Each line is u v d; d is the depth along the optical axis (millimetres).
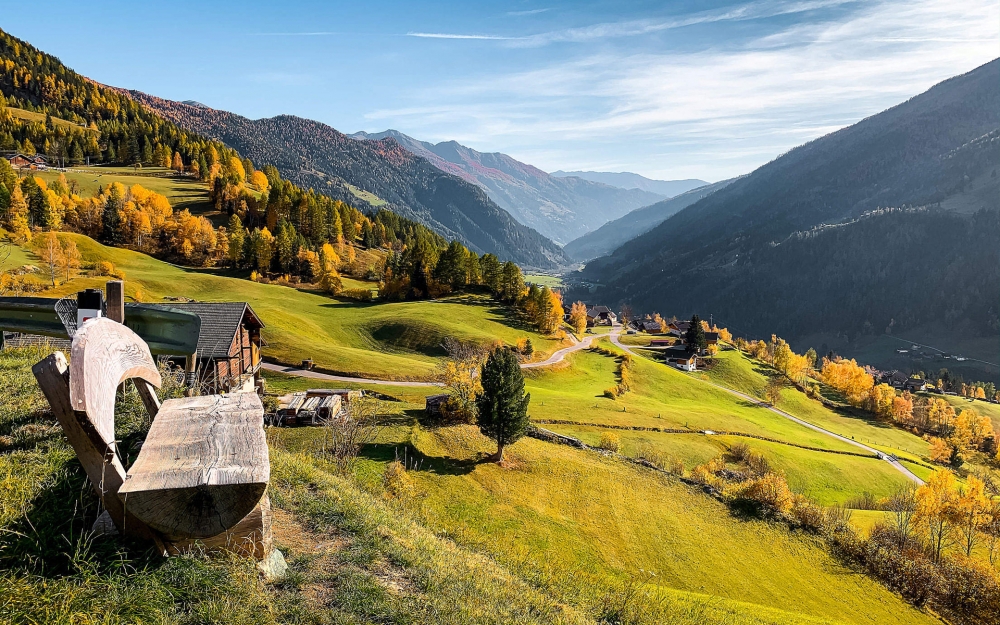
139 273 103750
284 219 149250
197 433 5090
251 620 4402
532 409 64062
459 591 6922
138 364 5348
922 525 44875
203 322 33531
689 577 30000
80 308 9148
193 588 4398
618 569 28984
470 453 40719
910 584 33000
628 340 143375
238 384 30594
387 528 8172
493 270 135125
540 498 36031
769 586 30547
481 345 93438
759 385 117500
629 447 57031
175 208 163625
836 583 32375
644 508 37250
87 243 109188
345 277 149625
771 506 40156
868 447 85625
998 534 42688
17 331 11352
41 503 5160
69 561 4324
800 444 76062
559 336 119062
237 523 4531
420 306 116500
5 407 8070
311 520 7281
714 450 63344
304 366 64750
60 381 3805
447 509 31156
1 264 76188
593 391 86062
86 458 4047
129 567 4387
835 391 131375
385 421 42750
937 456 89188
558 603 9484
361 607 5320
